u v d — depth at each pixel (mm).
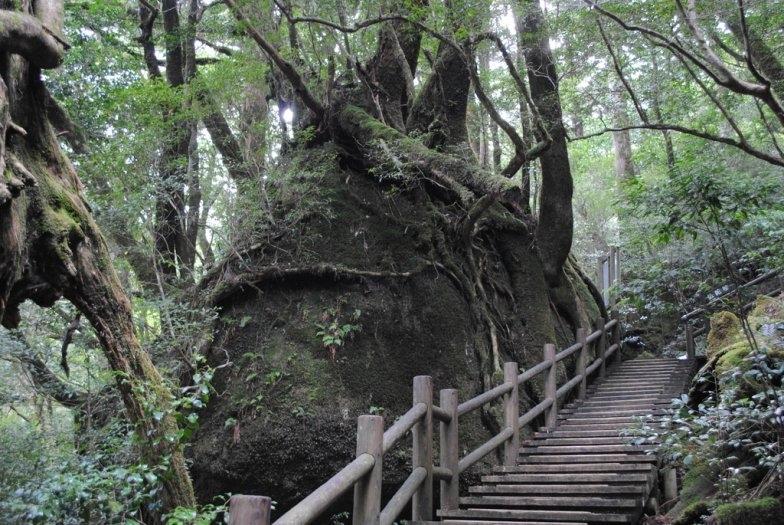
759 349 5941
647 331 14680
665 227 6387
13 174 4539
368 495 3965
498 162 14367
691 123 11844
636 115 14367
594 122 15172
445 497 5926
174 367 7980
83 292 5766
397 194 9766
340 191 9594
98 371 8344
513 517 5648
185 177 9344
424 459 5324
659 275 11836
